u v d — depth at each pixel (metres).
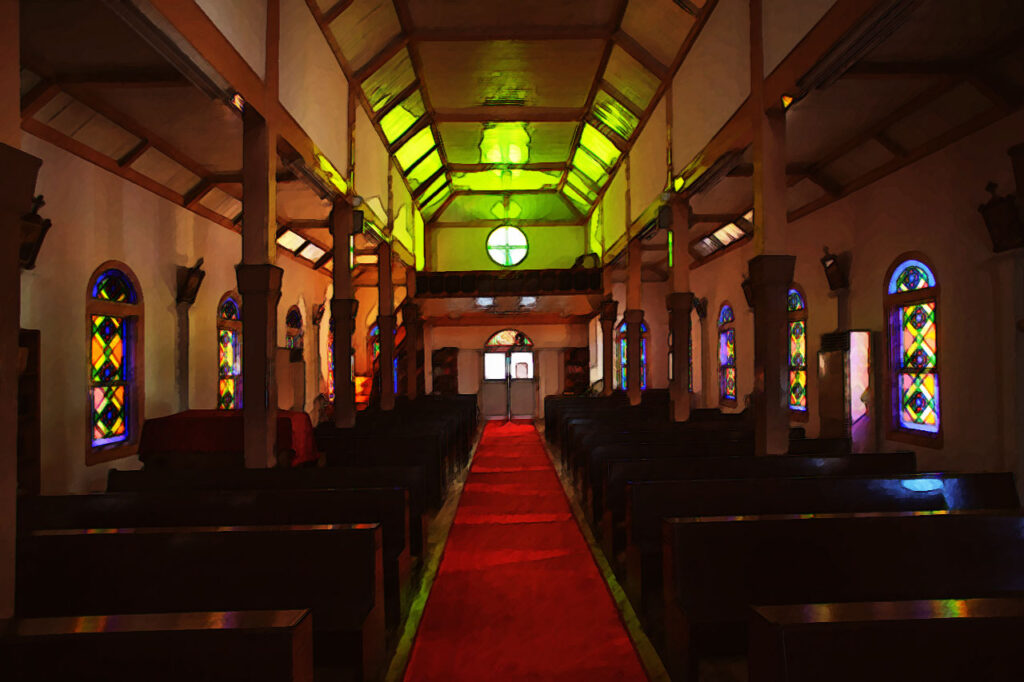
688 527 2.99
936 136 6.25
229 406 9.69
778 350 5.38
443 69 9.49
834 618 1.69
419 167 13.49
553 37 8.46
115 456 6.89
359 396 15.62
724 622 2.89
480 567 5.00
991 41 4.90
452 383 17.27
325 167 7.21
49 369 6.00
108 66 5.29
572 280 15.20
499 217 17.59
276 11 5.68
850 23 4.01
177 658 1.77
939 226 6.29
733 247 12.08
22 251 5.66
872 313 7.48
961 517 3.00
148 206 7.54
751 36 5.58
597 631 3.80
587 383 17.20
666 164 8.52
